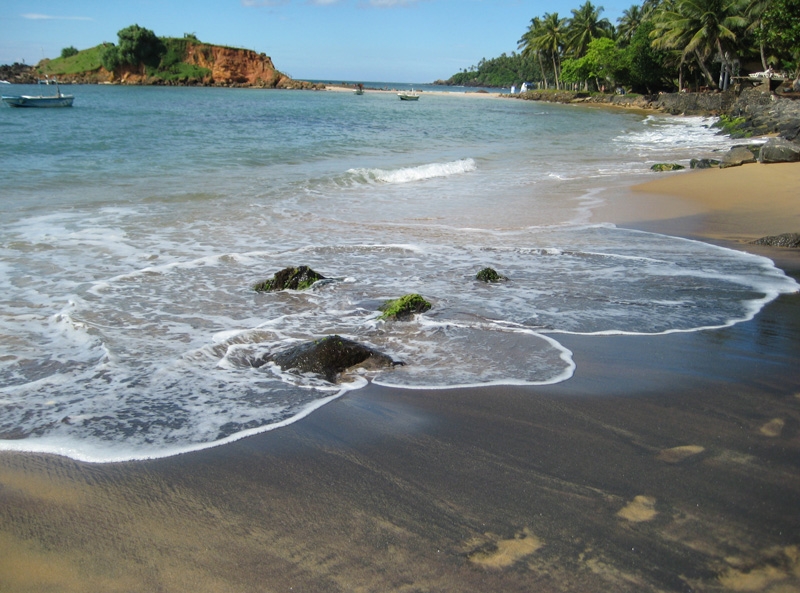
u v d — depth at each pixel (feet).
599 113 208.44
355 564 8.79
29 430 12.54
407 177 55.36
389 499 10.30
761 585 8.26
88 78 434.71
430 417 13.10
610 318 19.54
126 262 26.45
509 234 33.09
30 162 55.67
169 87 421.18
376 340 17.78
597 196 45.50
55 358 16.43
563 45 366.84
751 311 20.25
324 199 43.55
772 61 178.29
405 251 28.94
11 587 8.35
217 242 30.42
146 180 48.24
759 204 40.65
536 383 14.73
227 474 11.05
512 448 11.82
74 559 8.93
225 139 84.53
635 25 301.63
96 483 10.76
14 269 24.77
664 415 13.10
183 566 8.78
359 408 13.52
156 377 15.16
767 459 11.34
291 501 10.27
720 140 101.76
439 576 8.54
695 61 215.31
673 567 8.62
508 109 235.20
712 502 10.05
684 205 41.19
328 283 23.45
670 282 23.71
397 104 259.80
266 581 8.48
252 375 15.37
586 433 12.36
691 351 16.76
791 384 14.69
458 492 10.45
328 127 116.78
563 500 10.17
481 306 20.81
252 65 479.00
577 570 8.60
